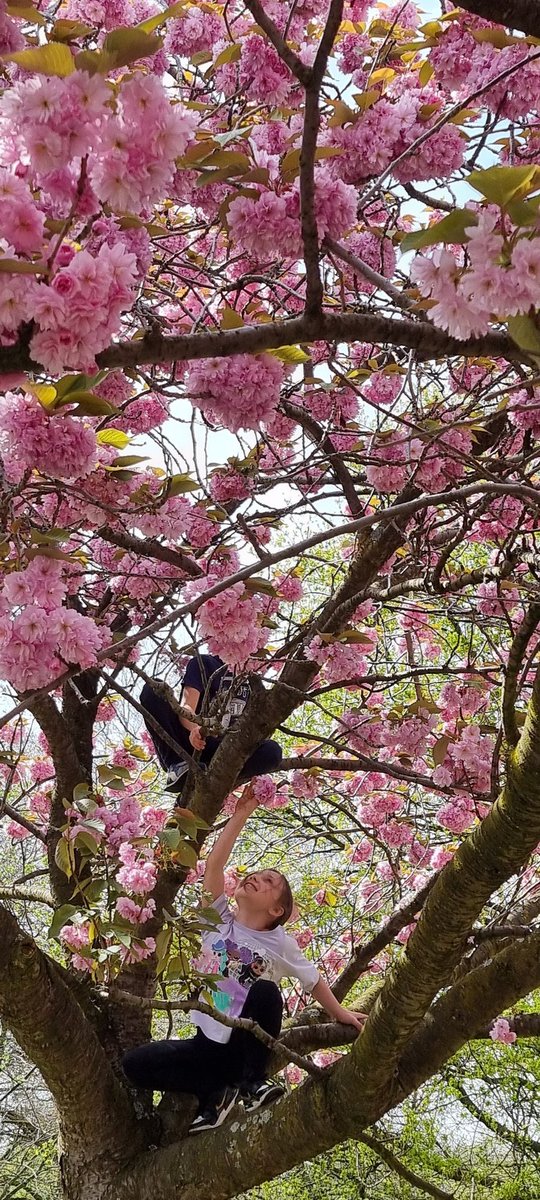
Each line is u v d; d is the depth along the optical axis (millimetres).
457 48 2807
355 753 4000
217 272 2926
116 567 3781
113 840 3379
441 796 5613
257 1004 3654
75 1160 3891
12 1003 3439
